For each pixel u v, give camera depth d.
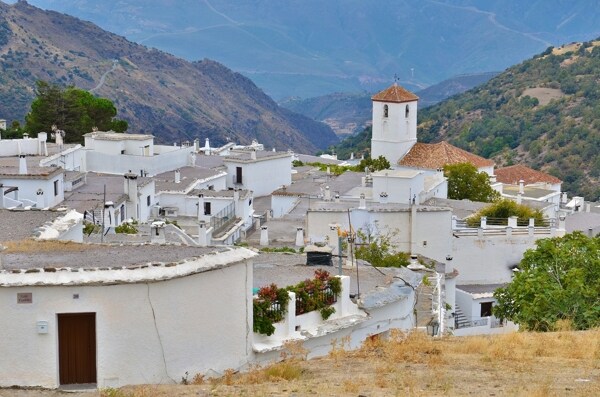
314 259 47.53
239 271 34.44
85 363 31.33
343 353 36.91
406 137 162.00
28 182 82.88
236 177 127.56
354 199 106.00
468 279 92.19
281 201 117.56
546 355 37.50
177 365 32.44
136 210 92.69
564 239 56.75
